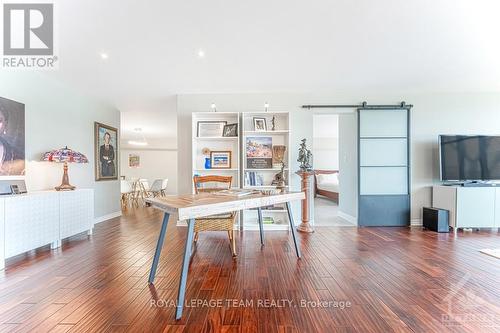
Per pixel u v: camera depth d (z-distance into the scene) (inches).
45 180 137.5
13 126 118.0
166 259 106.0
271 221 160.4
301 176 156.1
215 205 75.0
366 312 66.0
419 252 113.4
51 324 61.4
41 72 131.1
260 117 168.6
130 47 109.1
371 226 167.6
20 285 81.9
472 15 89.8
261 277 87.6
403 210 168.9
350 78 146.3
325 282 83.5
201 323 61.9
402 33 101.0
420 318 63.2
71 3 81.1
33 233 107.1
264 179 168.9
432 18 91.4
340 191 203.8
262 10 86.6
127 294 76.1
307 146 170.9
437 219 151.3
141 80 146.9
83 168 169.0
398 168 169.9
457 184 162.7
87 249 119.8
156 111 220.4
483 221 147.7
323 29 98.0
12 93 118.2
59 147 147.7
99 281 85.0
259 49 113.0
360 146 169.9
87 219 141.3
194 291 77.9
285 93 171.8
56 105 145.5
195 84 154.9
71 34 97.7
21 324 61.4
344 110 171.6
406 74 140.9
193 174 159.3
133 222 183.3
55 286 81.2
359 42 107.6
